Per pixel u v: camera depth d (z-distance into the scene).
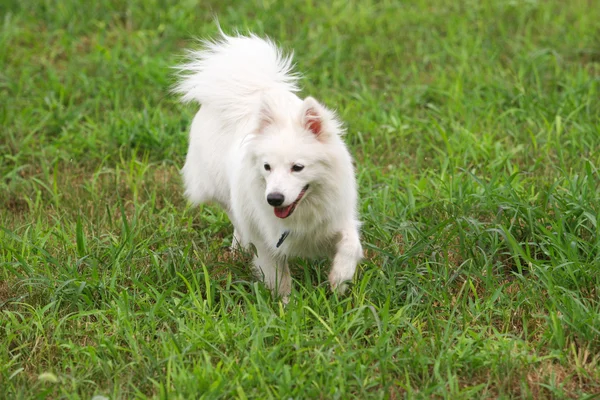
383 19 11.81
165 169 8.43
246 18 11.64
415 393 4.76
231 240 7.04
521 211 6.40
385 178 7.68
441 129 8.16
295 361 5.10
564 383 4.80
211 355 5.16
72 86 10.09
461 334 5.40
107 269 6.32
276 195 5.38
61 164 8.68
